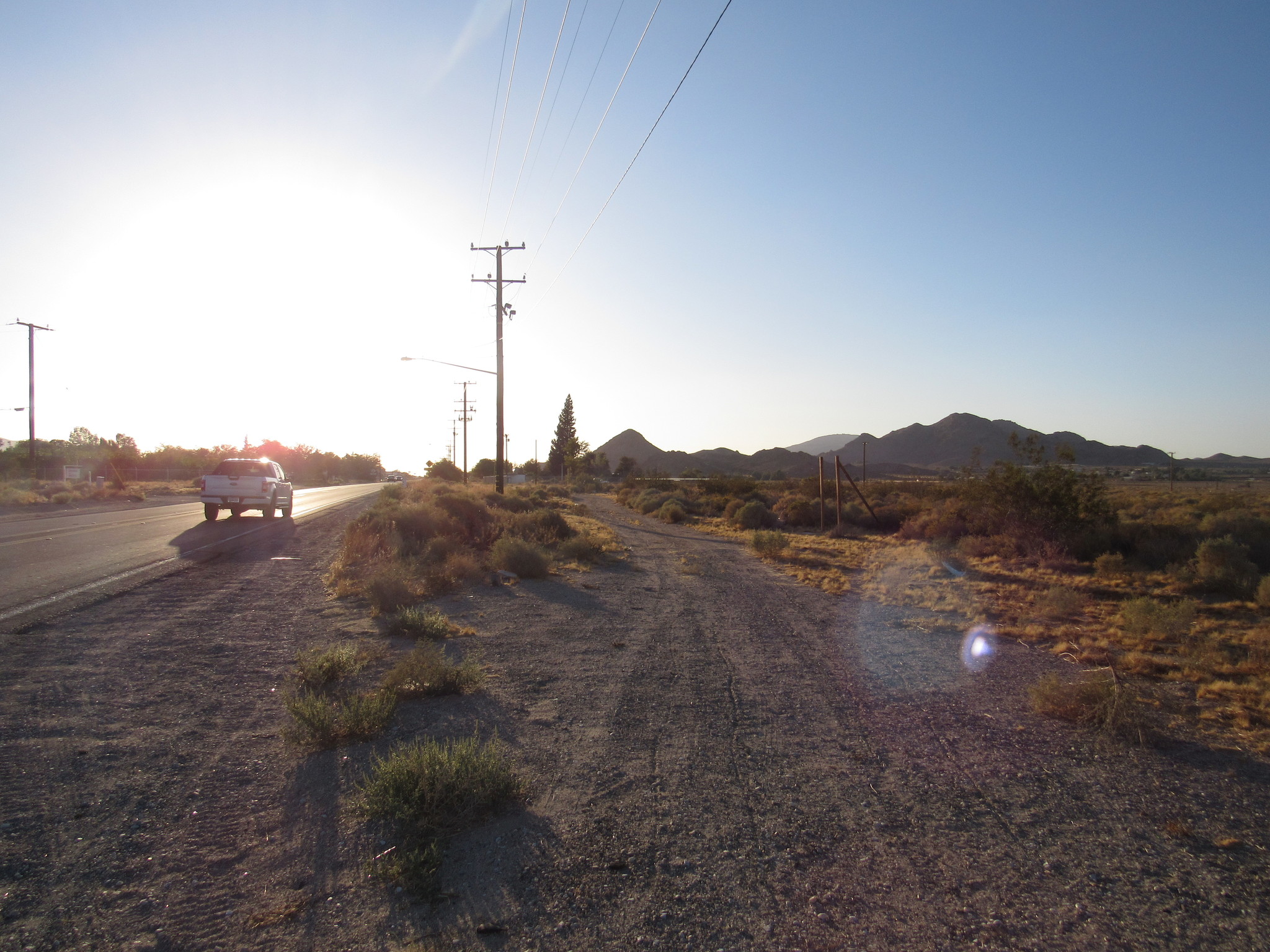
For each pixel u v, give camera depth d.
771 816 4.99
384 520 18.92
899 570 18.30
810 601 14.12
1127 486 74.50
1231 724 7.20
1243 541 19.17
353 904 3.80
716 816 4.95
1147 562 19.00
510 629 10.45
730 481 58.16
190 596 12.29
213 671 7.94
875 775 5.77
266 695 7.17
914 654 9.95
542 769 5.59
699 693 7.81
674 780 5.53
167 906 3.74
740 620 12.00
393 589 11.27
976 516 24.09
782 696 7.83
